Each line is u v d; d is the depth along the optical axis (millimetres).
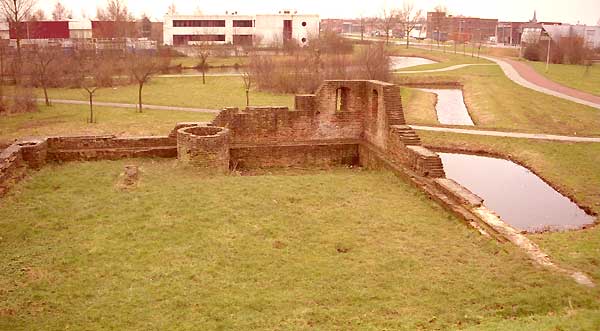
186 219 19703
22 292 14328
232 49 107188
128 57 78625
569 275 15508
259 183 24766
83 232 18391
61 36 108812
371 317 13500
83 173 25734
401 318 13414
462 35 161375
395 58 113062
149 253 16875
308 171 30656
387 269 16203
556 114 48594
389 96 29109
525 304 13992
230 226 19234
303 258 16922
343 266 16391
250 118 31359
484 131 41312
